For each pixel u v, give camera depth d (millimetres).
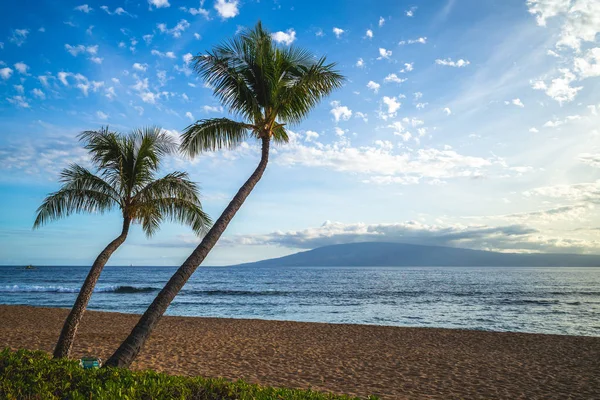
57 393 4582
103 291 51656
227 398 4613
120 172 9203
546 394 9000
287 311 32250
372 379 10055
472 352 13930
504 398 8656
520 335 17656
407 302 39219
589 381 10148
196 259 6684
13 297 41781
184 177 9617
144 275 104750
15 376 4867
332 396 4863
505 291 52625
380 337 16984
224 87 8516
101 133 9328
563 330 23422
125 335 15891
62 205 9250
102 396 4168
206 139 8312
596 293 49156
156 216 10000
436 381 9977
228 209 7188
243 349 13828
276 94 8148
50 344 13758
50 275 100688
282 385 9289
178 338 15875
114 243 8984
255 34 8453
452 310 32750
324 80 8430
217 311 32312
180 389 4574
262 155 8117
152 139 9547
